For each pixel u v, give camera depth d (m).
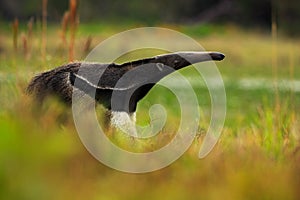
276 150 25.77
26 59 40.81
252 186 17.14
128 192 16.39
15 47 41.47
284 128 31.14
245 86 83.56
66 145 17.42
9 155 16.53
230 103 64.94
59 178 16.52
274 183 17.45
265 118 34.44
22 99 27.73
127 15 190.38
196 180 17.61
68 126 22.73
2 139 16.81
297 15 165.25
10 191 15.47
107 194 16.28
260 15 190.38
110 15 186.75
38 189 15.57
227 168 19.12
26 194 15.47
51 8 167.88
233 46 136.50
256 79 94.25
